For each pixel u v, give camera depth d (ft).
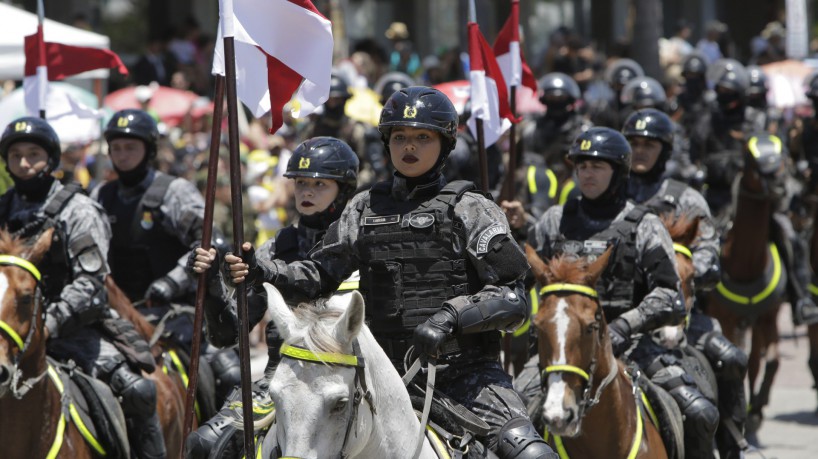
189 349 84.58
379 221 54.70
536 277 65.92
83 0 247.50
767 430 122.21
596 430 67.10
